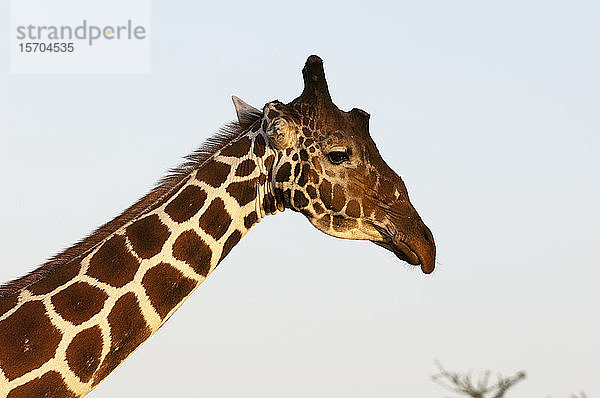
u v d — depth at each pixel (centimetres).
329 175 1477
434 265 1543
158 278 1372
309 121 1488
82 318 1314
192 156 1475
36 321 1296
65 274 1345
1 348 1269
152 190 1438
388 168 1525
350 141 1492
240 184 1460
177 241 1397
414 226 1514
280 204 1494
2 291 1340
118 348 1337
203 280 1415
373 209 1494
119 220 1402
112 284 1346
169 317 1384
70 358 1298
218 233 1430
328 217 1489
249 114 1521
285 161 1470
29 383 1274
